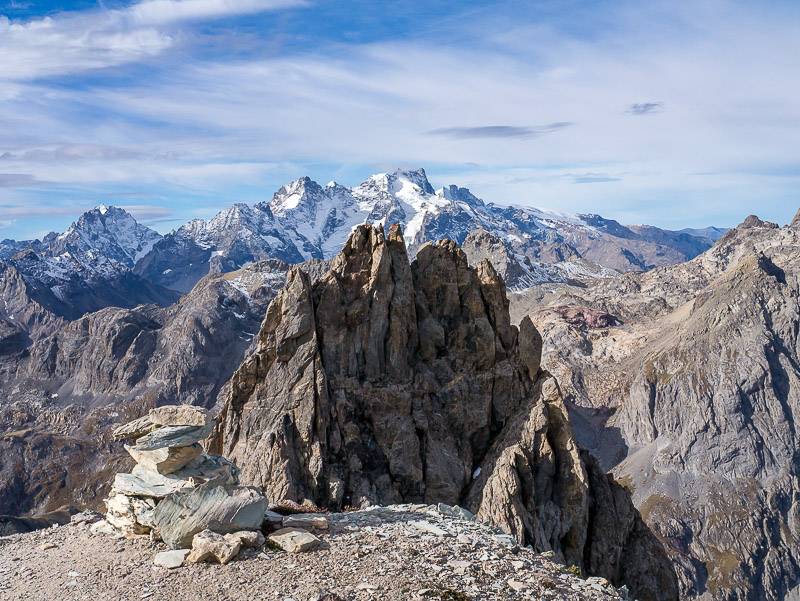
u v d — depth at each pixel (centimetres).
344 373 5878
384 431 5734
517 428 5803
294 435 5534
